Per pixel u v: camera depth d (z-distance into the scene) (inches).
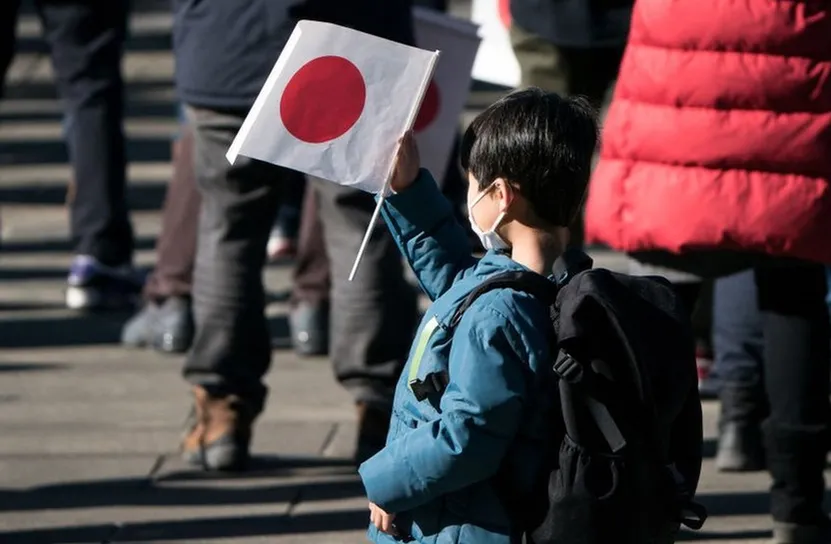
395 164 338.6
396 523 316.8
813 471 483.5
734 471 570.6
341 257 548.7
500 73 670.5
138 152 1154.7
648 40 458.9
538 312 303.3
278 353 728.3
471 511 307.0
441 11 916.0
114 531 512.7
